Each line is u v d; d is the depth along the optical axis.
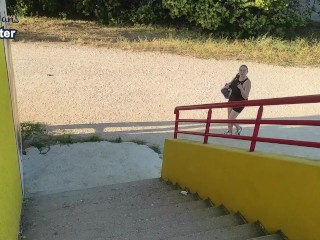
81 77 11.77
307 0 18.59
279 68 13.78
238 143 9.12
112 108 10.27
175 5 16.25
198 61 13.77
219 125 10.09
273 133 9.69
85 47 14.02
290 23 16.91
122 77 12.06
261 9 16.47
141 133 9.28
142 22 17.14
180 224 4.40
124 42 14.73
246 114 10.59
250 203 4.15
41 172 7.44
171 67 13.08
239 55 14.58
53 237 4.31
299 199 3.36
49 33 15.05
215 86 12.02
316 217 3.17
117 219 4.71
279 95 11.79
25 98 10.29
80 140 8.67
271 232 3.77
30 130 8.83
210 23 16.16
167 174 6.89
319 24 19.31
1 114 3.92
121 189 6.20
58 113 9.75
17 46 13.47
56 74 11.78
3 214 3.41
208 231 3.87
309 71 13.74
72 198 5.71
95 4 16.84
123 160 8.09
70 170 7.59
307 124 3.44
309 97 3.29
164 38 15.50
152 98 10.98
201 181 5.50
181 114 10.37
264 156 3.90
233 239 3.74
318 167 3.16
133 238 4.09
